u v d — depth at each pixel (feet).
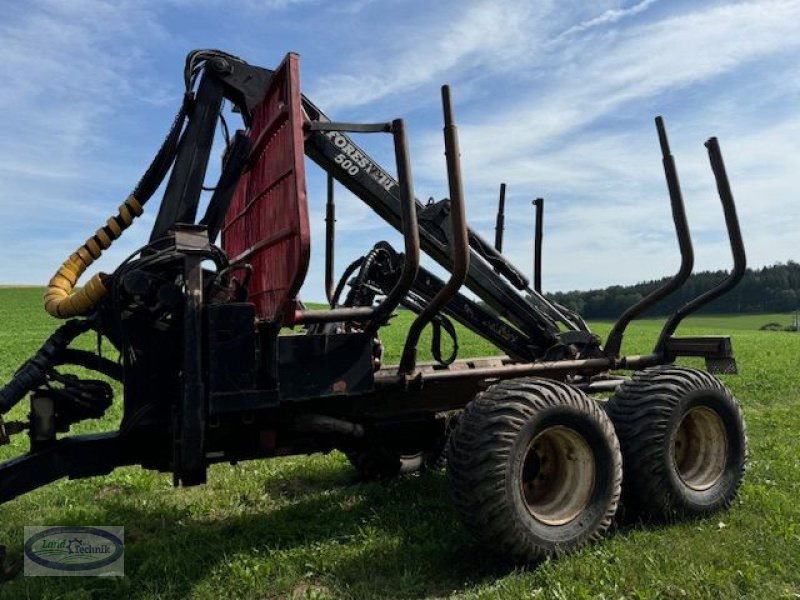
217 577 12.69
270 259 14.08
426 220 17.11
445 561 13.37
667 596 11.71
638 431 15.11
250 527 15.39
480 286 18.06
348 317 13.29
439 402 16.47
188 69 14.40
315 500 17.76
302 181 12.19
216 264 12.83
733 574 12.39
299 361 12.85
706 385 15.94
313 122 12.92
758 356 82.38
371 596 11.96
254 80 14.99
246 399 12.05
